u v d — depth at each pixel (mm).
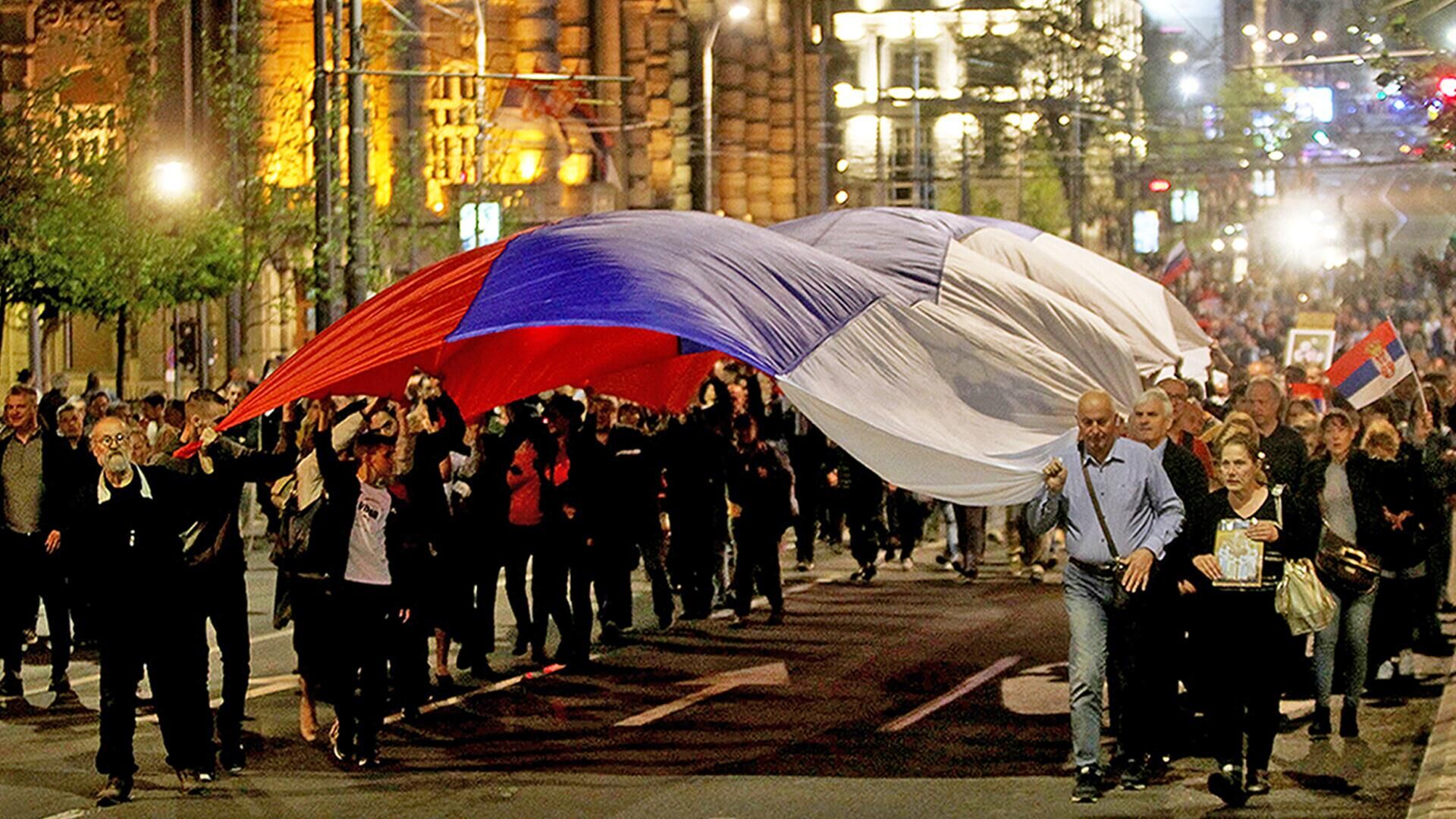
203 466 12312
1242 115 97312
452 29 55594
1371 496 13891
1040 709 14625
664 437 19859
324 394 15227
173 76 41156
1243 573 10953
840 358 13859
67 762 12766
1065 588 11508
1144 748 11648
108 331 48719
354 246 27938
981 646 17938
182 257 37000
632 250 14211
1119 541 11227
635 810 11258
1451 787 11125
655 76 66000
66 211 35438
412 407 18344
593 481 16734
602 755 12953
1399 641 14812
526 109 56594
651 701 15062
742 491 19297
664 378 19562
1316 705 13383
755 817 11008
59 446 15367
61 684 15414
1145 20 113312
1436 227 94188
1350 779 11922
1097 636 11336
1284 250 91750
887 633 18828
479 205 42688
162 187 36406
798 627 19344
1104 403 11273
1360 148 101500
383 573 12594
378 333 14438
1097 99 89688
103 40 39844
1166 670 11688
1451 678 15484
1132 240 90875
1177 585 11312
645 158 64750
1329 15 126000
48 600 15344
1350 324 46625
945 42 98812
